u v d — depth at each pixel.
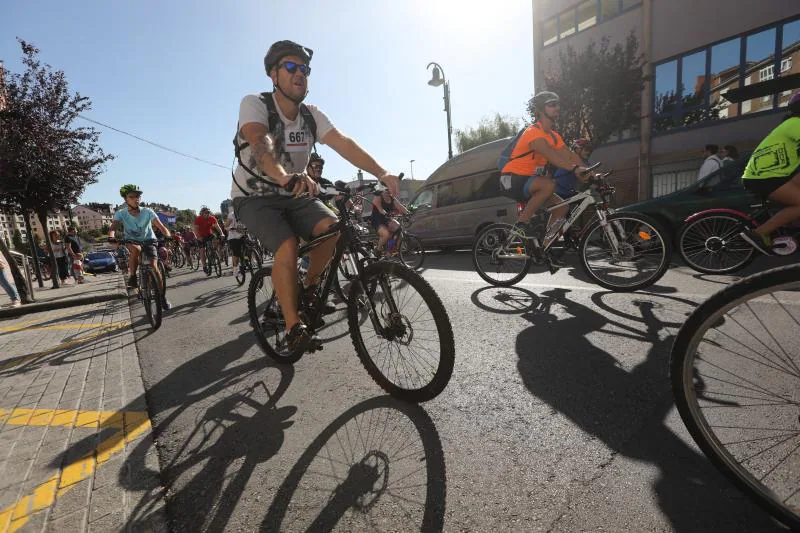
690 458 1.68
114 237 4.89
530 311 3.85
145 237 5.21
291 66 2.34
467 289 5.05
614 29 14.45
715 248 4.71
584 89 12.16
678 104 13.24
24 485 1.88
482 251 5.21
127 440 2.22
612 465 1.68
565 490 1.57
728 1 11.84
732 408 1.46
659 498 1.49
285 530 1.51
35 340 4.87
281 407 2.46
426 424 2.11
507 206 8.06
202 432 2.26
